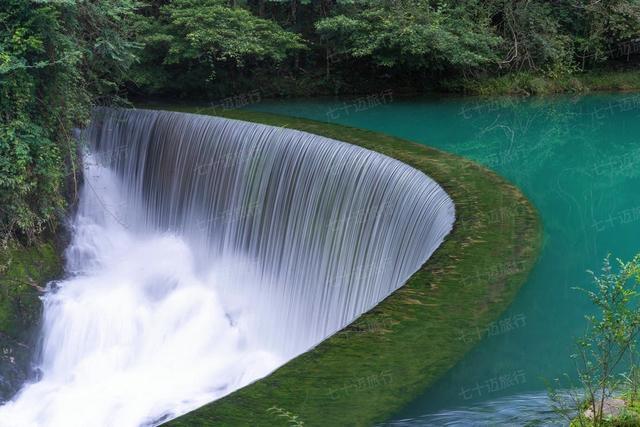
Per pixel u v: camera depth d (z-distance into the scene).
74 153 13.27
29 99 12.05
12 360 11.32
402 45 17.72
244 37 17.16
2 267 11.94
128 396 10.69
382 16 18.02
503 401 5.02
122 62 14.21
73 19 12.65
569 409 4.75
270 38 17.72
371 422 4.61
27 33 11.74
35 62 12.04
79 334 12.04
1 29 11.70
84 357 11.88
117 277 13.45
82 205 14.44
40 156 12.23
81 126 14.20
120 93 17.73
